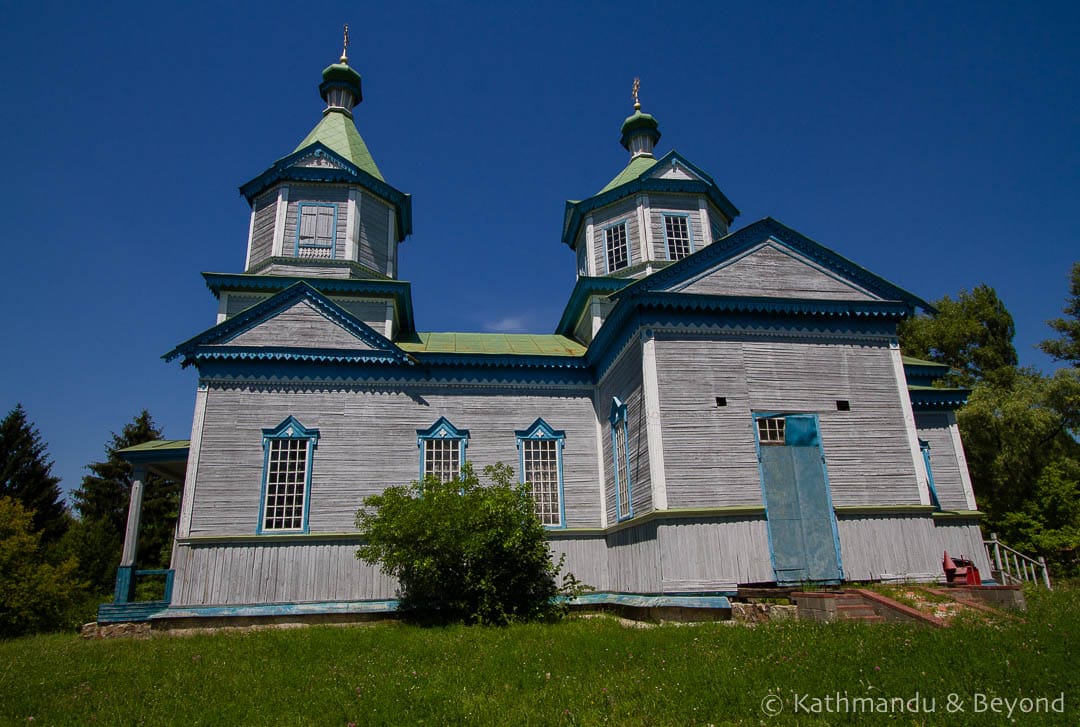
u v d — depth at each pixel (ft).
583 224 83.61
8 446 127.75
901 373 55.11
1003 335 137.39
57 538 125.49
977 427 104.63
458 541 49.67
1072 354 118.52
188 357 60.13
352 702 24.90
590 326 74.43
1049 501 89.10
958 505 65.87
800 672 25.04
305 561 56.65
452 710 23.40
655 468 49.11
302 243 73.00
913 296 55.83
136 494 61.36
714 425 50.78
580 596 58.39
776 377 53.06
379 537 51.01
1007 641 28.63
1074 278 120.06
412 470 61.57
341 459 60.44
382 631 44.93
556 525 62.49
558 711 22.67
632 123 89.71
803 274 56.59
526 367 66.33
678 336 52.85
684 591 46.14
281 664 33.45
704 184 78.23
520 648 35.09
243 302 68.23
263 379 60.90
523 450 64.18
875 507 50.39
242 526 56.80
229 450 58.54
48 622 71.46
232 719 23.52
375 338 63.41
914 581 49.06
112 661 36.86
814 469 51.01
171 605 53.88
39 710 25.77
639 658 30.53
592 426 66.28
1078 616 36.83
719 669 26.27
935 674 23.84
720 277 55.21
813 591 41.98
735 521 48.29
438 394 64.23
